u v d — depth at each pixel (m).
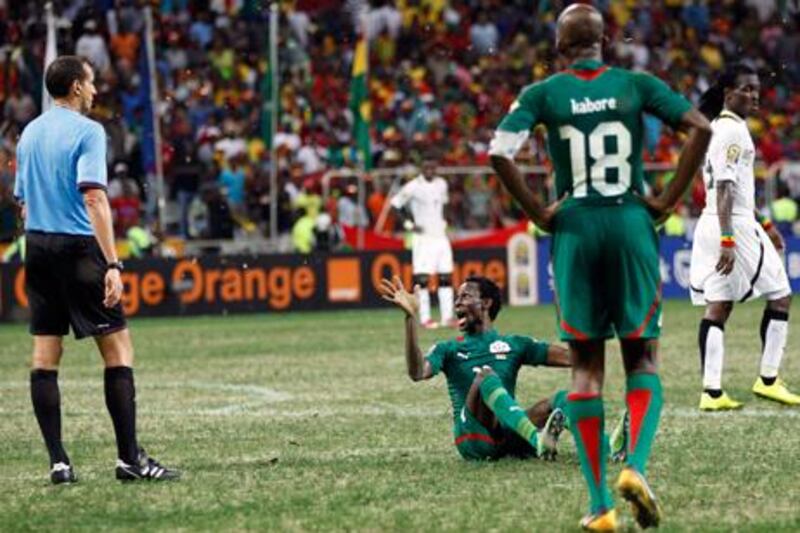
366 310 76.19
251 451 29.23
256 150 89.12
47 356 26.16
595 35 21.08
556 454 27.11
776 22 105.06
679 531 20.64
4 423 34.47
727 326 58.66
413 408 35.62
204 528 21.53
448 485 24.56
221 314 74.69
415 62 97.88
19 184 26.27
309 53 95.38
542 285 79.12
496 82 98.19
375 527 21.33
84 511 23.00
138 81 88.75
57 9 90.88
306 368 46.47
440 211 65.88
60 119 25.94
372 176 80.69
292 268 75.62
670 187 20.73
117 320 25.84
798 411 33.91
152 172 81.44
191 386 42.00
